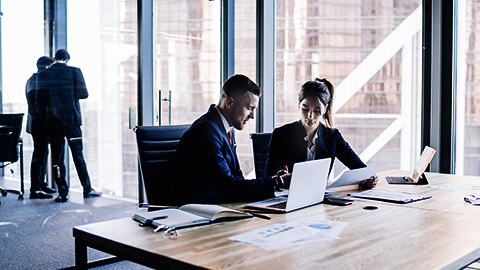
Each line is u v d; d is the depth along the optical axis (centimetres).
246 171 500
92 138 363
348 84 593
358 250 143
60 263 321
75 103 350
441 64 377
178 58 422
